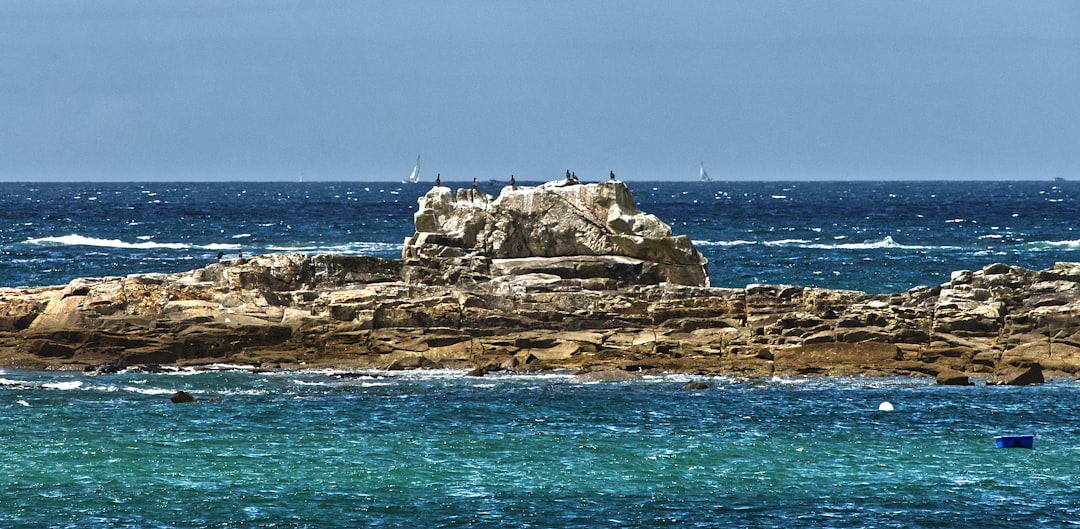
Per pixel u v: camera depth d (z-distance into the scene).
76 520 59.50
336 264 112.75
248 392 89.25
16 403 83.75
